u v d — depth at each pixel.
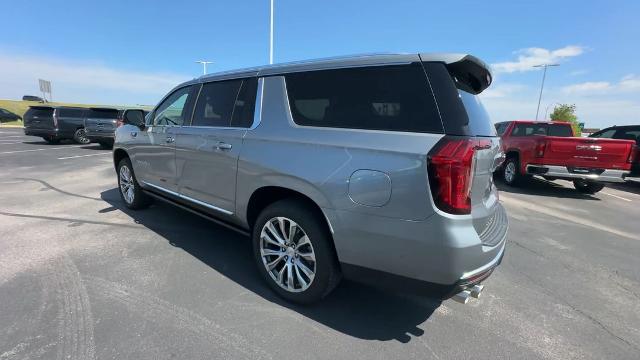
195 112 3.97
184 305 2.98
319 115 2.85
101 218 5.14
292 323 2.81
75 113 17.89
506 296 3.41
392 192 2.35
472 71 2.72
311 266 2.91
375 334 2.72
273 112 3.14
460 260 2.25
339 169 2.57
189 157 3.92
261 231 3.17
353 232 2.53
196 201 3.93
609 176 8.17
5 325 2.63
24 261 3.69
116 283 3.29
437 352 2.55
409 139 2.35
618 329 2.94
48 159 12.00
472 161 2.29
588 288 3.64
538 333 2.84
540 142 8.55
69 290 3.14
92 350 2.40
